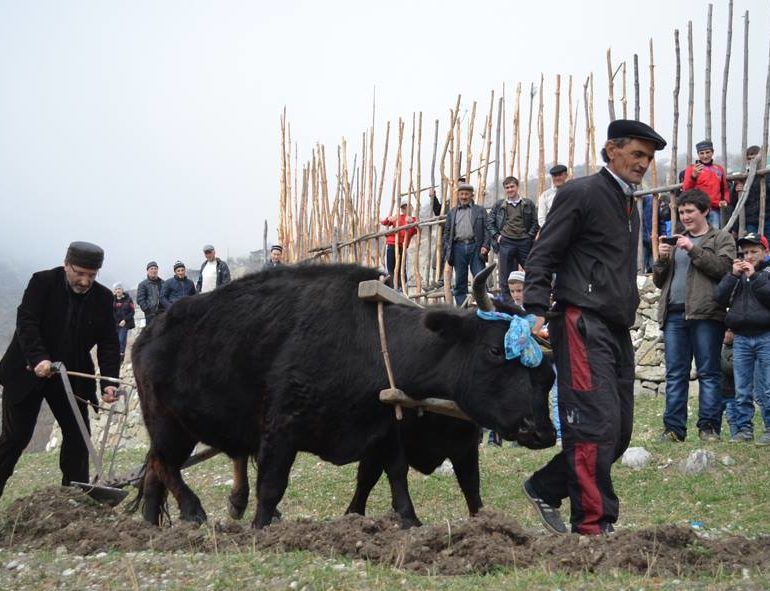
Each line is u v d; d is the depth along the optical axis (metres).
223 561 5.84
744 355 10.75
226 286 8.24
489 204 20.25
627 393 6.64
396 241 18.66
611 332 6.56
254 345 7.72
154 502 8.62
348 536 6.14
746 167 13.99
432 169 18.80
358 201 20.16
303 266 8.06
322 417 7.45
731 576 5.24
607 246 6.48
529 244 15.31
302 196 22.39
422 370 7.19
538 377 6.93
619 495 9.66
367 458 7.96
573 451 6.36
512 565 5.57
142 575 5.71
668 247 10.87
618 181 6.59
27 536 7.35
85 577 5.79
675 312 11.04
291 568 5.58
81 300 8.77
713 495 9.21
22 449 8.75
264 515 7.41
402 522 7.25
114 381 8.57
